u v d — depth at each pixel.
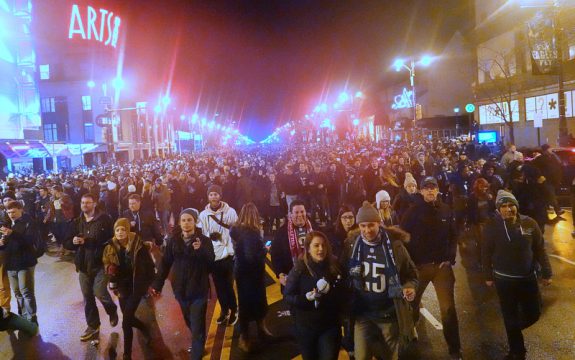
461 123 51.81
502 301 5.43
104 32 67.25
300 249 5.80
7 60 48.59
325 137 88.81
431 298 7.98
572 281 8.30
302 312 4.66
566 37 30.66
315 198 15.17
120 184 16.97
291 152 42.56
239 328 6.64
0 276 7.48
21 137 48.75
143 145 81.62
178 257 5.87
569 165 15.89
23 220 7.39
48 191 15.28
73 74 63.75
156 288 5.96
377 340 4.71
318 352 4.67
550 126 34.47
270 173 15.48
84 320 7.87
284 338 6.62
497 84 38.50
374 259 4.63
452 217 5.79
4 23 48.56
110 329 7.35
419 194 5.84
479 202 9.67
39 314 8.25
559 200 15.68
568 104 32.25
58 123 63.38
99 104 63.66
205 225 7.30
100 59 65.81
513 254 5.30
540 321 6.67
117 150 66.06
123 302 6.41
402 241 4.82
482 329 6.57
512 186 11.23
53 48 63.25
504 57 39.22
